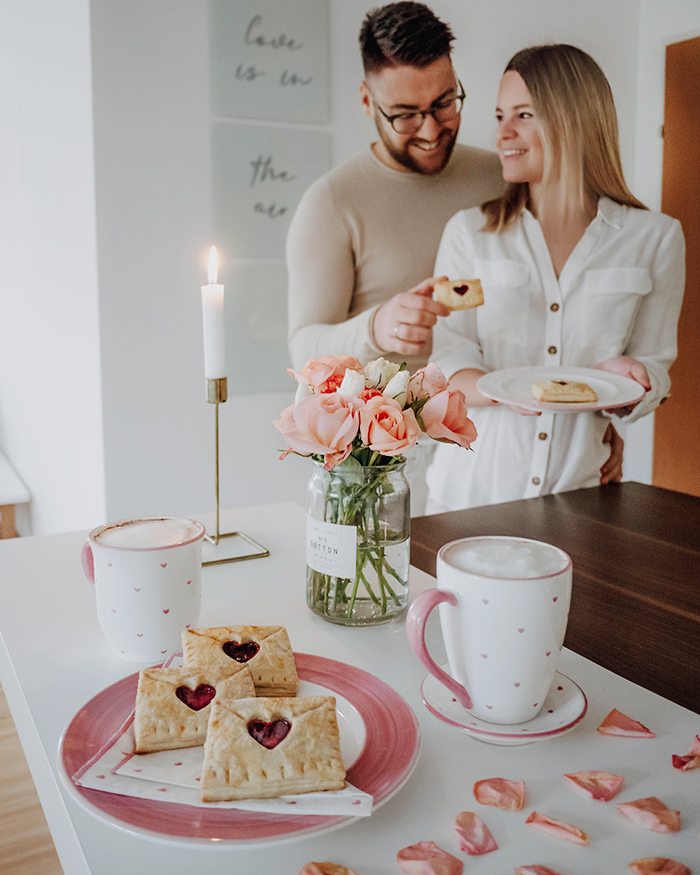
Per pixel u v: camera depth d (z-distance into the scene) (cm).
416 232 234
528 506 133
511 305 228
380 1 222
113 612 71
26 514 339
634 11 263
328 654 75
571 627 84
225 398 104
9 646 77
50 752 58
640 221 234
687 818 51
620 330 228
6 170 306
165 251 207
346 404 72
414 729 57
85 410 220
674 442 292
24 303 296
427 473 237
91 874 46
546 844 49
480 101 236
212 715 54
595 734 62
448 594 59
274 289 223
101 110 193
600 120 247
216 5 203
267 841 45
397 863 47
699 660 76
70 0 198
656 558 106
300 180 221
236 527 117
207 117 206
